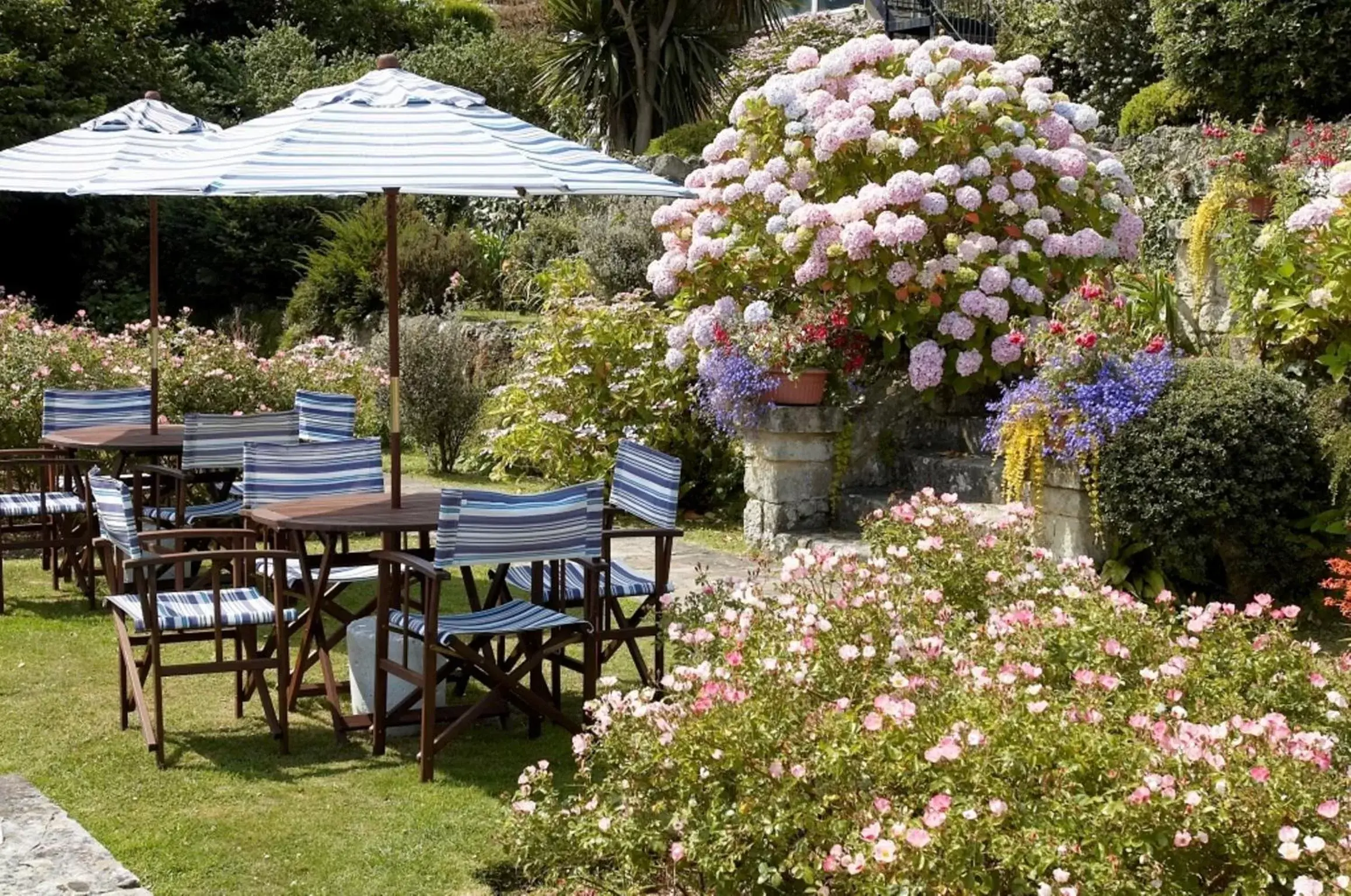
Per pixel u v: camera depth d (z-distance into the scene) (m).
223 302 18.55
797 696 3.18
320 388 10.22
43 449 7.25
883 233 7.43
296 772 4.43
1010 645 3.50
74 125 17.06
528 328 12.18
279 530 5.16
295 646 6.02
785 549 7.53
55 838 3.58
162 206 18.16
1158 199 8.92
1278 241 6.57
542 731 4.91
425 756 4.36
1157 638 3.62
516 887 3.57
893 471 8.03
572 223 14.25
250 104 20.88
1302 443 5.72
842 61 8.25
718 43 17.22
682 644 4.17
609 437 9.05
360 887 3.55
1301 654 3.56
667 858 3.08
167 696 5.22
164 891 3.50
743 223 8.28
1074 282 7.86
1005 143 7.82
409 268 14.88
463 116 5.00
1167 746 2.68
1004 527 4.54
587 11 16.69
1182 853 2.53
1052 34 13.06
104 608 6.57
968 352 7.64
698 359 8.57
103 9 18.52
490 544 4.37
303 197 18.52
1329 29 9.46
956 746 2.68
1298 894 2.33
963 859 2.51
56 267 18.50
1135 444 5.69
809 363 7.61
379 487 5.77
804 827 2.79
